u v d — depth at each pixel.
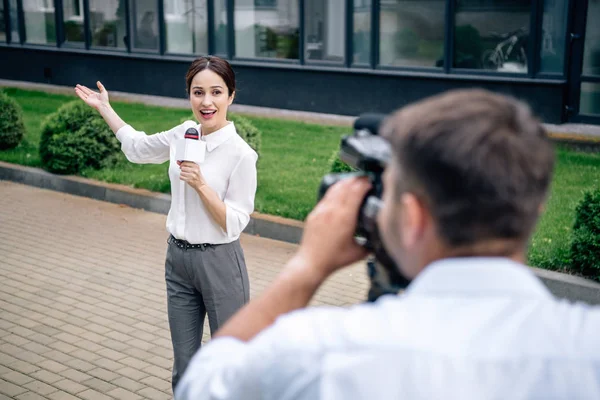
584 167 9.81
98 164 10.02
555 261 6.27
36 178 10.12
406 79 13.52
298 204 8.28
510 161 1.05
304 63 14.59
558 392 1.04
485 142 1.05
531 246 6.67
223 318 3.93
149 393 4.83
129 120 13.42
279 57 14.95
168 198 8.86
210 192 3.74
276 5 14.73
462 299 1.09
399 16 13.49
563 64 12.14
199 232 3.84
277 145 11.46
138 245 7.79
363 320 1.11
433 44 13.27
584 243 6.00
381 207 1.23
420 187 1.09
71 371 5.11
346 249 1.34
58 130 10.04
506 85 12.59
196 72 3.89
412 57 13.53
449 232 1.09
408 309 1.10
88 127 9.98
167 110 14.66
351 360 1.07
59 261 7.32
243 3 15.12
